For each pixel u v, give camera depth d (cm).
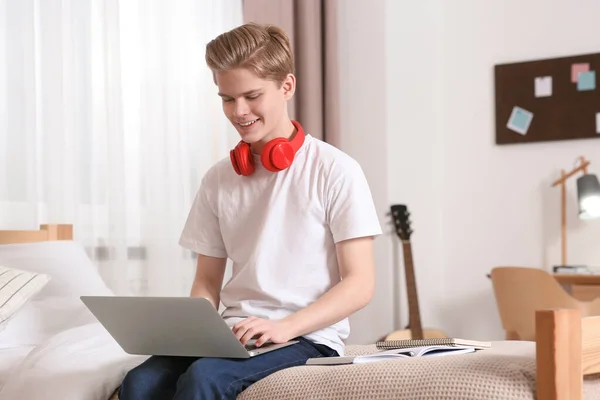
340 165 165
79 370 159
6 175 252
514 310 354
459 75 425
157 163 302
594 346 133
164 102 306
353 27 420
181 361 150
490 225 417
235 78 156
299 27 376
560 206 405
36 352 168
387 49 427
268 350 145
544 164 409
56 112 264
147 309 139
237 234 171
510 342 187
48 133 263
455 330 420
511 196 414
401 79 426
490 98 419
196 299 131
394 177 424
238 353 140
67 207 269
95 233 280
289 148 165
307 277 163
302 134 170
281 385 137
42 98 263
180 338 143
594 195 372
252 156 169
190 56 321
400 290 421
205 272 180
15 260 227
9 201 253
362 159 416
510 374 125
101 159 281
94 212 280
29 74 256
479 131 420
